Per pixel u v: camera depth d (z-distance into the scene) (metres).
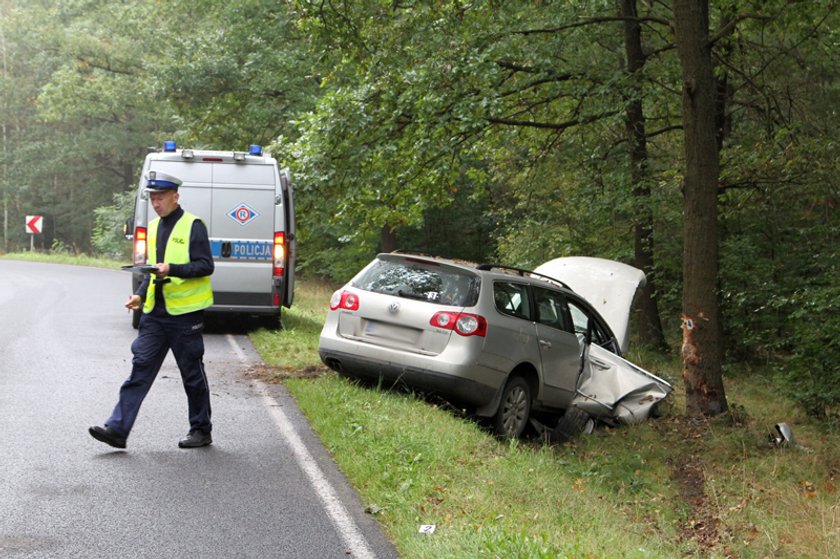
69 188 55.06
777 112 14.09
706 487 7.68
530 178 18.61
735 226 16.75
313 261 29.09
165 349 6.48
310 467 6.23
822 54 15.01
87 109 37.88
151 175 6.41
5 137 52.28
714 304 10.12
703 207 10.11
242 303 13.05
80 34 37.31
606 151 16.77
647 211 16.02
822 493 7.76
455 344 8.00
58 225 56.47
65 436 6.64
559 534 5.18
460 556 4.44
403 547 4.71
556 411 9.38
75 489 5.40
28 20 51.19
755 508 7.25
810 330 11.62
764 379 14.99
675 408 10.82
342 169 13.94
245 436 7.00
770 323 15.73
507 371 8.33
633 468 8.16
